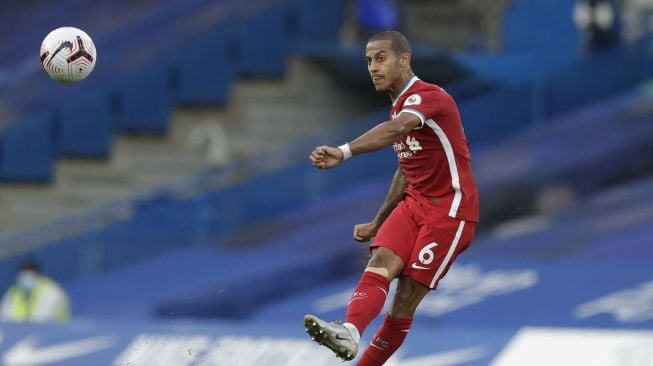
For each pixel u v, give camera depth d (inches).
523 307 2096.5
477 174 2647.6
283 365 1595.7
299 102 3016.7
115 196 3019.2
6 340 1841.8
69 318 2380.7
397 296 1039.6
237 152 3006.9
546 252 2306.8
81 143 3083.2
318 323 940.6
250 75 3051.2
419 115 977.5
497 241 2404.0
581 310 2047.2
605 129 2623.0
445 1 2965.1
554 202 2514.8
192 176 2967.5
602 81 2728.8
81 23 3558.1
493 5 2898.6
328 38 3011.8
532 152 2637.8
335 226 2519.7
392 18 2938.0
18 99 3253.0
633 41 2842.0
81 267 2588.6
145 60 3184.1
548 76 2719.0
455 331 1552.7
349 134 2714.1
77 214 2657.5
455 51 2915.8
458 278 2258.9
